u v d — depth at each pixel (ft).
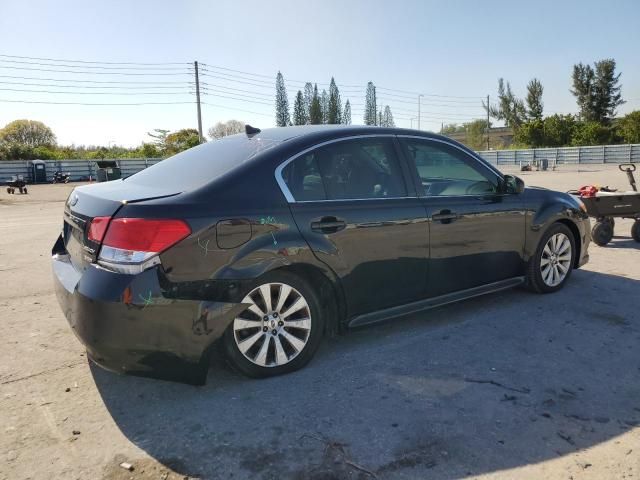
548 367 11.29
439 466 7.91
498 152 172.45
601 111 259.39
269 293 10.61
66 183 123.44
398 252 12.38
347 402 9.86
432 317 14.56
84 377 11.10
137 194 10.14
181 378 9.76
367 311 12.21
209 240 9.67
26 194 82.43
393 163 12.84
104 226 9.41
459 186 14.11
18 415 9.53
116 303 9.03
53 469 7.93
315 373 11.11
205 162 11.67
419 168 13.30
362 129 12.70
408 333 13.38
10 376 11.15
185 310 9.46
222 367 11.41
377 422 9.14
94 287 9.18
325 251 11.10
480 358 11.79
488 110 275.18
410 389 10.35
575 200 17.29
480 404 9.73
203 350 9.73
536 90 281.13
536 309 15.08
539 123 213.87
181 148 213.25
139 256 9.14
